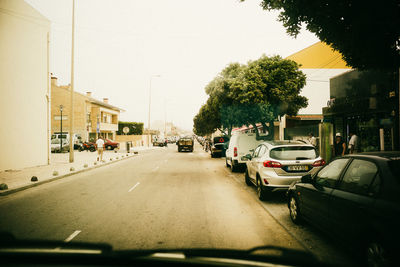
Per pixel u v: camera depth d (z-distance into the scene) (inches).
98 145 768.9
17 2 579.8
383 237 113.0
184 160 851.4
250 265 126.4
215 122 1448.1
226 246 162.2
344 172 159.2
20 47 592.4
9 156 557.6
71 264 116.9
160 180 441.7
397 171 126.1
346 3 238.2
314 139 658.2
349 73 562.3
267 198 293.7
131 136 2362.2
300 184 207.5
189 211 250.2
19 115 588.7
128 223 211.9
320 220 171.6
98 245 158.4
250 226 205.9
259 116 735.7
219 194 329.4
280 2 262.8
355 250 134.5
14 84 573.3
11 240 163.0
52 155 1045.2
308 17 267.9
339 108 540.7
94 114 1722.4
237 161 525.3
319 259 144.9
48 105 700.0
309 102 989.8
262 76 669.3
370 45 254.7
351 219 137.1
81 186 389.4
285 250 156.1
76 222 214.4
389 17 222.8
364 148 493.7
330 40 281.3
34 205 275.3
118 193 335.9
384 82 450.0
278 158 277.3
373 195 128.3
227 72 805.2
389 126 407.8
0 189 343.3
